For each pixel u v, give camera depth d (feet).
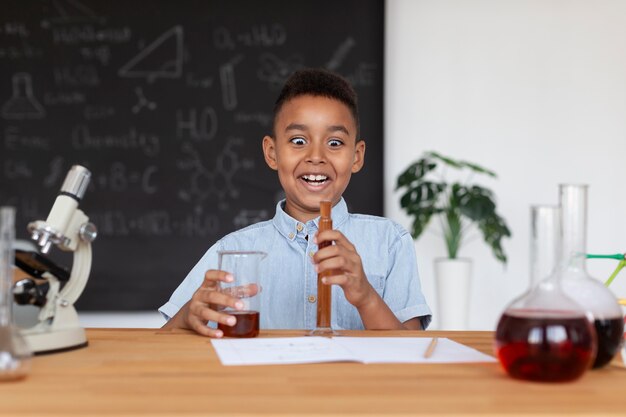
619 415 2.14
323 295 3.71
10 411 2.10
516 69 11.10
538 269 2.68
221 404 2.18
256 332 3.59
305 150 5.04
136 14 10.80
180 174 10.77
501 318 2.66
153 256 10.71
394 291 5.20
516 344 2.54
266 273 5.26
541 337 2.50
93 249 10.64
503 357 2.60
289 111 5.09
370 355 2.99
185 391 2.35
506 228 10.09
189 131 10.78
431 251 11.02
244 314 3.54
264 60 10.85
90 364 2.81
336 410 2.13
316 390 2.38
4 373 2.47
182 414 2.07
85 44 10.75
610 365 2.96
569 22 11.14
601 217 11.09
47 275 3.26
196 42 10.84
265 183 10.81
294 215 5.33
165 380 2.52
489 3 11.10
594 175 11.10
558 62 11.12
